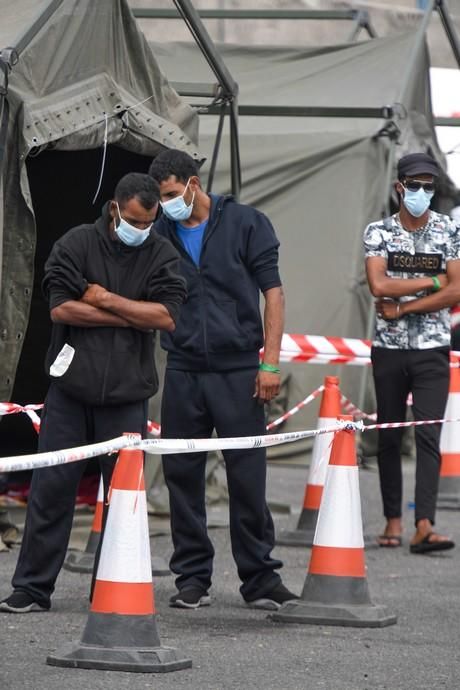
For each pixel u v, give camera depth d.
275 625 16.34
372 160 36.44
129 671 13.39
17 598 16.41
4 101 18.20
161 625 16.12
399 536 23.89
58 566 16.55
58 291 15.66
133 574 13.62
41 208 25.17
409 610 17.77
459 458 30.45
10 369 18.73
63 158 24.20
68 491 16.27
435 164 22.28
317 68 38.72
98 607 13.66
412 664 14.42
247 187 36.78
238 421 17.02
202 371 17.12
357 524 16.77
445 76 50.28
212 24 53.28
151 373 16.12
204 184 36.41
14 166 18.44
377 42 39.66
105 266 15.84
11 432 30.91
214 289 17.03
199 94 25.91
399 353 22.83
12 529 21.95
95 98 19.95
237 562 17.38
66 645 13.83
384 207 36.34
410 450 42.69
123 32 20.98
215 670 13.70
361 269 36.44
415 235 22.70
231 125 26.28
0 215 18.17
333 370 37.50
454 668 14.30
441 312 22.92
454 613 17.66
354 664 14.30
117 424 15.98
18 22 19.38
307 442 38.31
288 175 36.72
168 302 15.89
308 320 36.28
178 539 17.59
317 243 36.56
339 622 16.41
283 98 37.50
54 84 19.36
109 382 15.77
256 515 17.19
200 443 13.99
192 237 17.12
